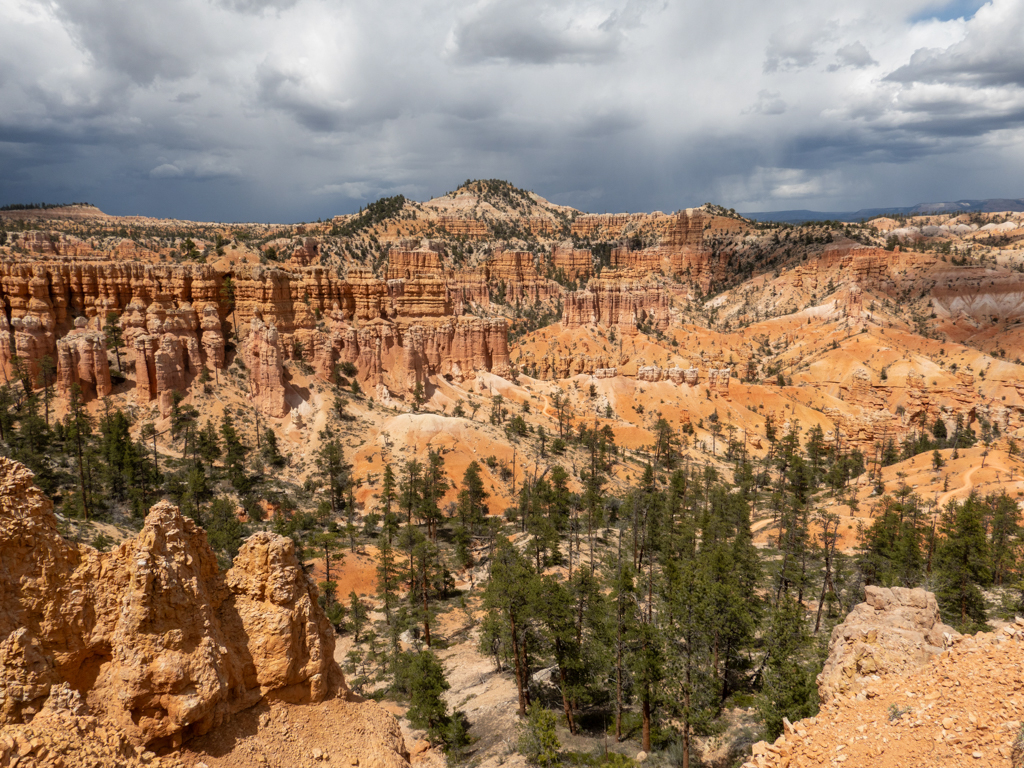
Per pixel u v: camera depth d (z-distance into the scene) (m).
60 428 103.06
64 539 23.58
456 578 93.56
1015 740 18.80
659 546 89.19
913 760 20.91
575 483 132.00
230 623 27.94
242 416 124.06
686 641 48.44
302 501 110.31
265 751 25.84
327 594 78.62
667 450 164.50
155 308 127.50
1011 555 79.50
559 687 57.03
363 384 154.38
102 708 22.48
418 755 47.53
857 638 33.16
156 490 97.62
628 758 44.19
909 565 73.38
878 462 170.50
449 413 162.12
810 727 26.30
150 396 118.62
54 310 121.56
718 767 42.88
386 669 63.47
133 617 23.14
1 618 21.02
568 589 56.34
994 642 24.94
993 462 125.19
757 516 126.38
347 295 164.50
